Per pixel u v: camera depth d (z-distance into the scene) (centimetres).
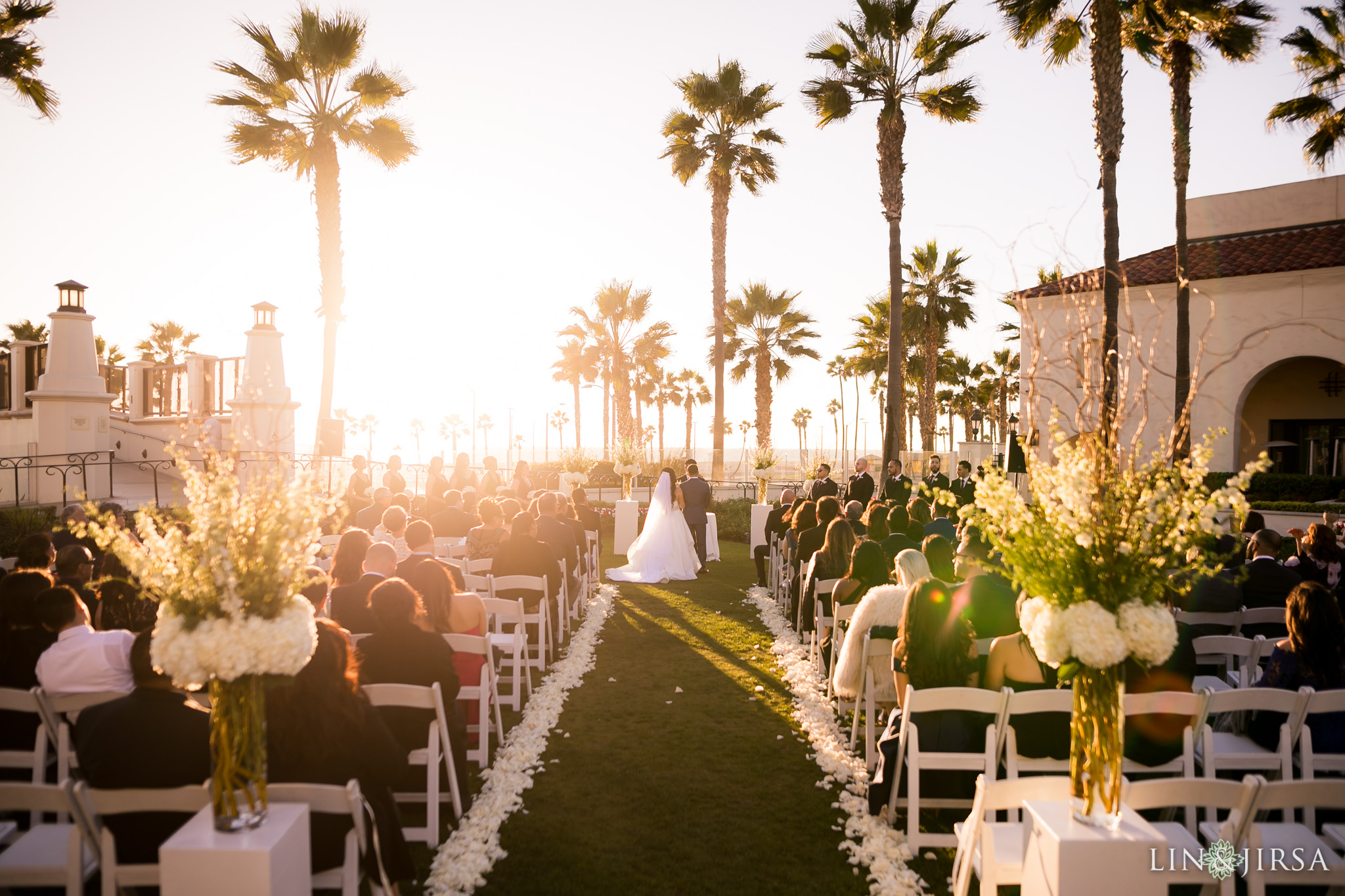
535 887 348
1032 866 271
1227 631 543
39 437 1370
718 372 2272
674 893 344
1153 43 1384
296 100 1769
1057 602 262
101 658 357
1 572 508
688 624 889
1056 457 271
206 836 245
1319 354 1556
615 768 481
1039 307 1147
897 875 352
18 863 283
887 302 3216
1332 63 1581
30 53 1378
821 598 688
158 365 1755
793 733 542
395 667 391
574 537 870
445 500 1095
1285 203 1931
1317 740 362
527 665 618
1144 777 371
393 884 307
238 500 262
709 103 2259
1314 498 1612
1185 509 250
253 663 243
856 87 1694
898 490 1295
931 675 389
